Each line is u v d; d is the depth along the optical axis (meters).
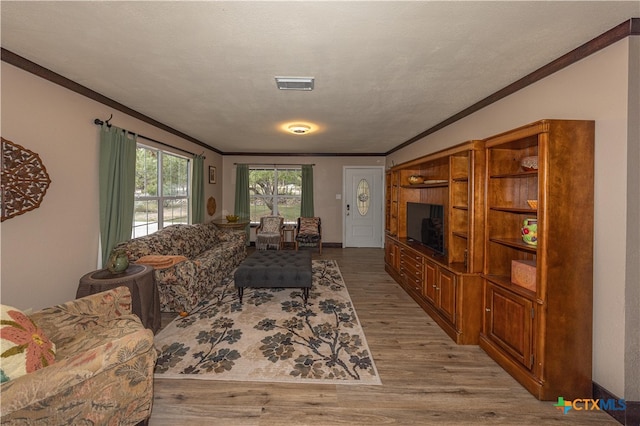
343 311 3.11
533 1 1.40
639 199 1.58
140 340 1.38
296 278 3.21
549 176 1.72
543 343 1.76
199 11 1.50
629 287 1.59
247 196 6.62
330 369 2.07
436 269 2.86
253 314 3.00
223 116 3.54
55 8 1.48
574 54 1.86
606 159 1.67
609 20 1.55
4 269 2.01
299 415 1.64
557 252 1.74
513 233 2.34
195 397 1.77
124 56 2.02
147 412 1.47
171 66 2.17
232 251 4.45
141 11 1.50
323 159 6.75
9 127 2.00
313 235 6.07
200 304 3.24
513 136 1.97
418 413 1.67
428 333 2.63
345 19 1.57
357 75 2.32
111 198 2.92
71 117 2.48
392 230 4.64
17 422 1.07
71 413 1.19
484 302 2.36
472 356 2.26
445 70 2.21
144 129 3.55
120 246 2.98
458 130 3.40
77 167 2.55
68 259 2.48
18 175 2.04
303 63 2.11
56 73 2.29
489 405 1.74
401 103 3.02
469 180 2.41
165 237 3.58
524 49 1.88
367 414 1.66
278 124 3.94
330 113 3.39
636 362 1.60
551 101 2.07
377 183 6.80
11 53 1.96
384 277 4.42
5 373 1.07
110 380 1.31
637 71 1.56
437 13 1.51
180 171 4.84
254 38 1.77
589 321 1.76
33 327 1.25
